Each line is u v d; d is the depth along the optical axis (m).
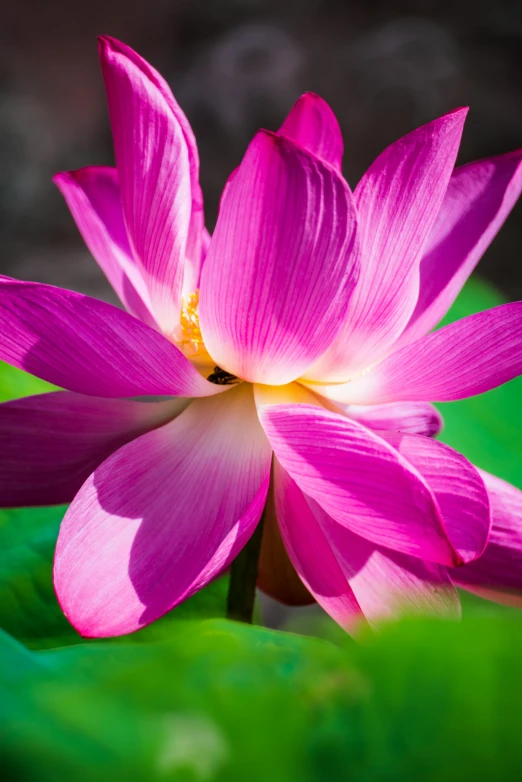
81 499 0.78
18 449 0.81
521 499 0.83
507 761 0.55
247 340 0.79
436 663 0.57
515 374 0.80
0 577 0.84
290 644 0.65
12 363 0.78
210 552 0.77
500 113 3.51
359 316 0.79
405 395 0.81
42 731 0.52
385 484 0.75
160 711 0.56
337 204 0.75
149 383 0.78
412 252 0.79
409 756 0.56
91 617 0.76
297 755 0.56
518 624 0.57
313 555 0.78
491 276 3.07
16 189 3.37
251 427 0.81
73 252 3.20
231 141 3.55
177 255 0.81
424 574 0.80
